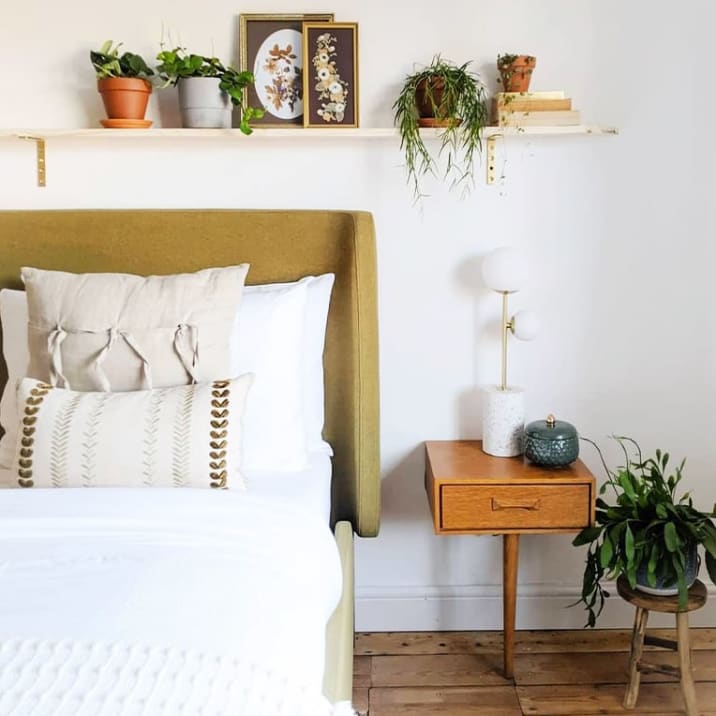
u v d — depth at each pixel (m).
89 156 2.54
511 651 2.45
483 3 2.46
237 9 2.48
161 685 1.15
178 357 2.05
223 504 1.74
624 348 2.60
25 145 2.53
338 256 2.43
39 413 1.91
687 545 2.24
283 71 2.48
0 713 1.08
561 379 2.62
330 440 2.48
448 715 2.30
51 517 1.67
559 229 2.55
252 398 2.15
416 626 2.74
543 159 2.52
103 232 2.45
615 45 2.46
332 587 1.79
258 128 2.47
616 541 2.18
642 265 2.56
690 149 2.49
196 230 2.44
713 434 2.63
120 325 2.08
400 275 2.58
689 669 2.23
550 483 2.26
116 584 1.42
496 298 2.58
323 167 2.53
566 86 2.48
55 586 1.42
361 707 2.33
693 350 2.59
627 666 2.52
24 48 2.49
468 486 2.27
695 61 2.45
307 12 2.47
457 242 2.56
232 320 2.14
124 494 1.74
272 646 1.30
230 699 1.13
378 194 2.54
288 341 2.22
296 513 1.80
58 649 1.21
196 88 2.38
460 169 2.52
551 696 2.38
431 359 2.62
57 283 2.17
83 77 2.50
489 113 2.51
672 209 2.52
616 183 2.52
